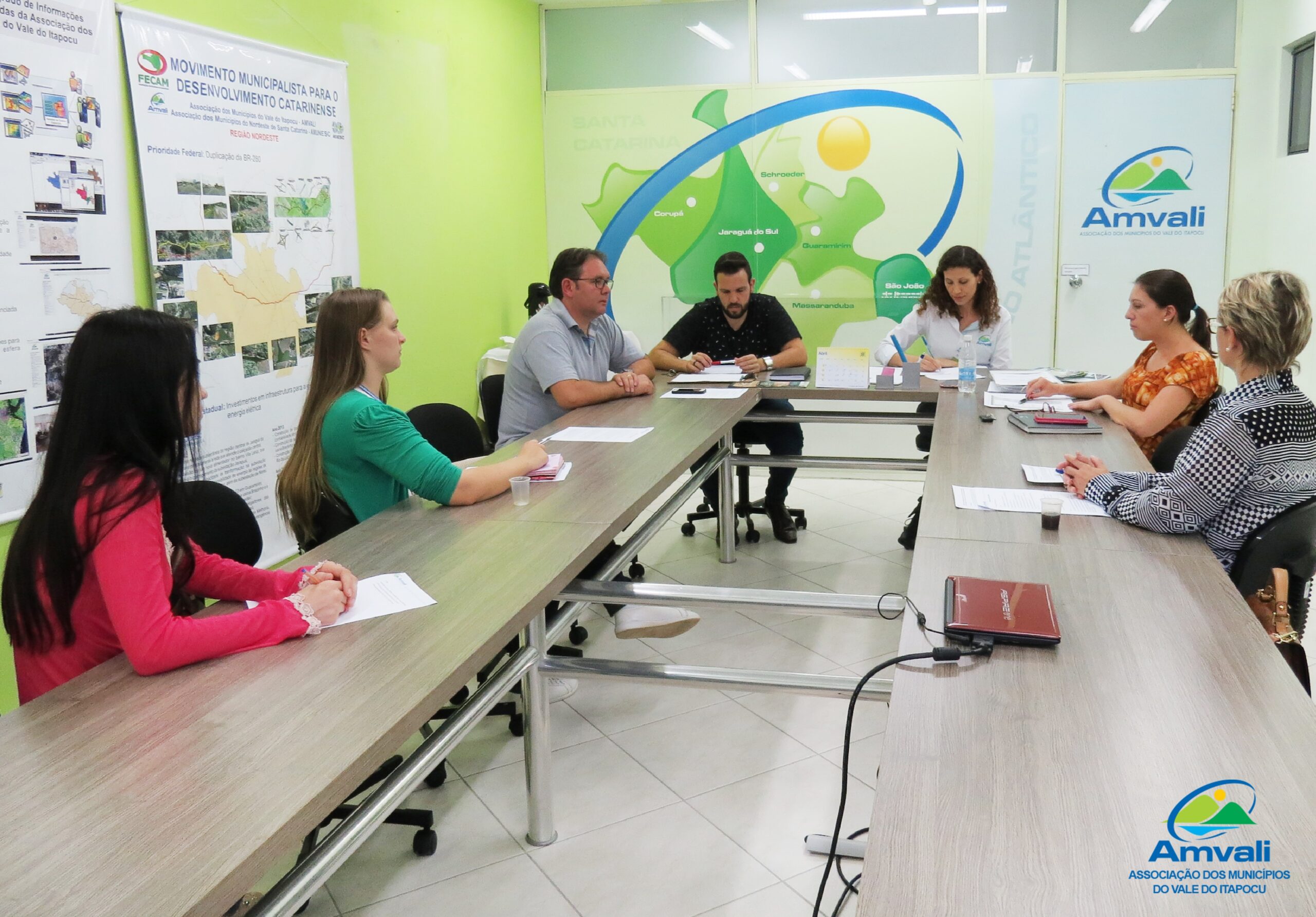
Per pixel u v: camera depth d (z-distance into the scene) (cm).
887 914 100
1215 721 139
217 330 364
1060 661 160
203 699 151
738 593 210
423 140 493
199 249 354
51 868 111
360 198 446
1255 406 224
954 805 119
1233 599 186
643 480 275
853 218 594
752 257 610
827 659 346
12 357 286
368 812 146
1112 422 350
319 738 139
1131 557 210
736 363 467
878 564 445
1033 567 204
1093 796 121
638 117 611
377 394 269
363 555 218
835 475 616
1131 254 568
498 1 562
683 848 239
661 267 623
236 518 236
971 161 576
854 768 275
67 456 158
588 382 393
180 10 343
